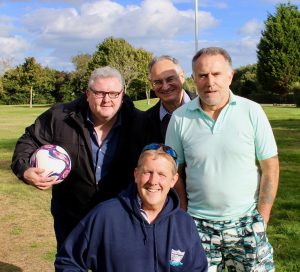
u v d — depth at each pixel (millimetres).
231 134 3352
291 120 23891
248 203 3453
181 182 3682
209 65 3324
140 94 66125
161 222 2924
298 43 50406
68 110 3855
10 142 17734
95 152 3832
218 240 3469
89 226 2938
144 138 3945
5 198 8680
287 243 5879
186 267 2959
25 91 70125
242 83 56500
